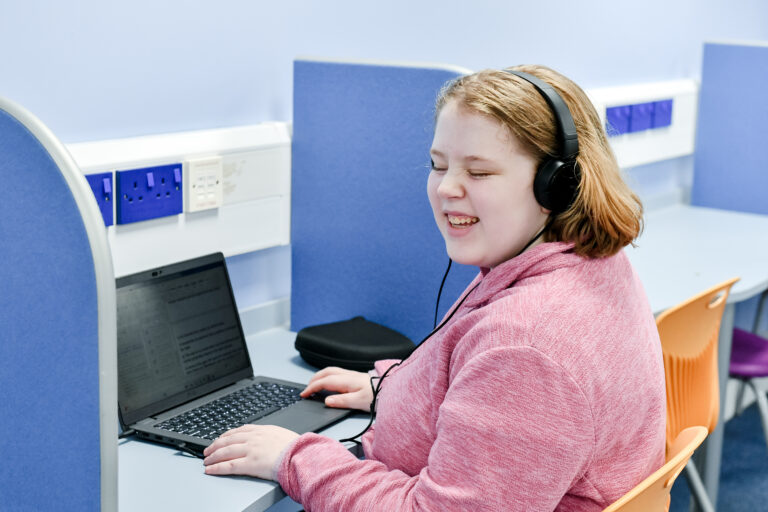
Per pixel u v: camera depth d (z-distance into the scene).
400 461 1.23
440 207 1.18
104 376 1.08
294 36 2.03
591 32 2.90
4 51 1.55
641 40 3.12
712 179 3.16
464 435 1.05
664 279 2.31
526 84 1.12
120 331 1.50
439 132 1.15
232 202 1.89
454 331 1.16
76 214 1.06
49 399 1.13
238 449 1.30
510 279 1.14
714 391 2.04
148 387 1.51
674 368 1.86
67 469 1.13
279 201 1.99
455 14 2.43
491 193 1.11
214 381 1.63
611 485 1.09
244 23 1.92
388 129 1.83
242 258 1.99
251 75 1.96
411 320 1.86
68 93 1.65
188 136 1.80
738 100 3.05
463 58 2.48
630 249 2.60
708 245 2.67
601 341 1.06
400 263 1.86
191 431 1.44
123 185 1.68
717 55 3.07
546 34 2.74
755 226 2.92
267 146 1.93
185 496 1.24
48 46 1.61
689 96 3.14
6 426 1.18
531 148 1.10
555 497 1.04
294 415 1.51
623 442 1.09
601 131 1.18
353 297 1.94
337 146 1.91
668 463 1.07
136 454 1.38
